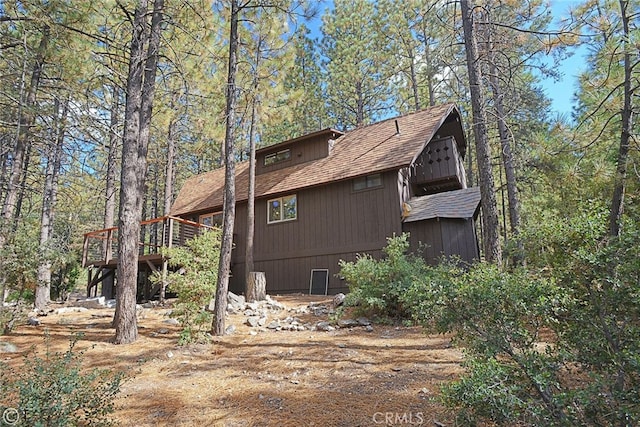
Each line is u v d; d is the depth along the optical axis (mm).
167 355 5777
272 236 14422
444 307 3029
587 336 2496
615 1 6965
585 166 7090
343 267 9164
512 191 11453
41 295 11258
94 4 8438
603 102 6902
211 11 9867
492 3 8555
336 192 13125
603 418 2129
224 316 7180
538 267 2875
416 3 17828
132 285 6742
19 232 8305
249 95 11867
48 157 12398
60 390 2811
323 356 5602
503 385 2416
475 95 6891
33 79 9484
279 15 10469
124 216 6832
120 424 3553
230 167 7660
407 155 11945
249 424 3551
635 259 2338
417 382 4410
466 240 11398
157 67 9078
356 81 21797
